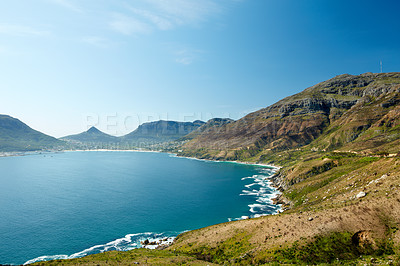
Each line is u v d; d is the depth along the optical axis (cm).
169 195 16875
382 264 3612
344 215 5275
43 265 4728
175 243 8019
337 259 4259
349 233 4784
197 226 10819
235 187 19800
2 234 9731
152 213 12688
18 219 11538
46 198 15638
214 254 6047
